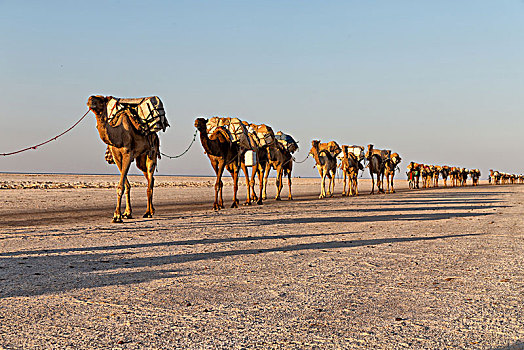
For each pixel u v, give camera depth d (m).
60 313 6.28
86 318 6.07
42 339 5.32
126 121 17.83
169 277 8.38
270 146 30.42
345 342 5.23
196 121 22.45
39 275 8.52
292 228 15.71
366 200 33.22
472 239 13.20
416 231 15.05
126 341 5.27
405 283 7.95
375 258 10.24
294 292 7.36
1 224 17.30
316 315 6.20
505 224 17.03
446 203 29.67
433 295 7.19
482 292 7.37
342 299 6.97
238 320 6.00
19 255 10.55
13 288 7.59
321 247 11.75
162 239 13.05
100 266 9.33
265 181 33.06
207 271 8.88
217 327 5.73
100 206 26.86
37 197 33.38
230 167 25.64
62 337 5.39
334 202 30.56
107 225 16.69
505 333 5.50
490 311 6.37
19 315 6.18
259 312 6.34
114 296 7.11
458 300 6.92
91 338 5.36
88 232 14.64
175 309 6.46
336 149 38.78
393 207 26.03
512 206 26.55
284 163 33.44
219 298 7.02
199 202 30.78
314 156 37.22
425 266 9.38
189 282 8.02
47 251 11.08
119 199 17.89
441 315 6.20
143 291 7.41
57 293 7.29
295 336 5.42
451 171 88.56
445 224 17.16
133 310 6.41
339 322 5.92
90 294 7.23
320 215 20.64
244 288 7.61
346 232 14.72
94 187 53.56
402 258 10.25
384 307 6.57
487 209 24.47
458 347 5.08
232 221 17.92
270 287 7.68
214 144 23.30
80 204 28.08
